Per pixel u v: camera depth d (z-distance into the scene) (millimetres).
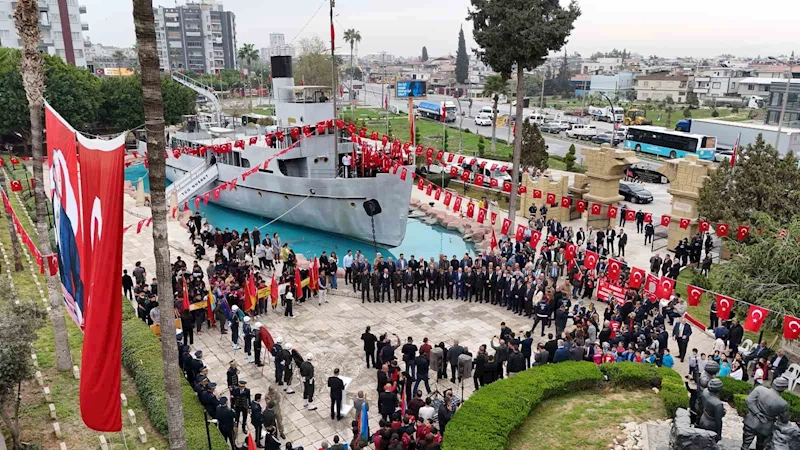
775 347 20219
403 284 24969
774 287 18891
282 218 39125
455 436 13664
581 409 15727
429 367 17922
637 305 20844
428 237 38312
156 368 17016
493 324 22859
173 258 30984
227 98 130750
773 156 26812
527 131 47250
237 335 20406
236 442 15477
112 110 62062
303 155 37438
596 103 135875
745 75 159750
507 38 30375
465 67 174750
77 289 13375
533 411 15586
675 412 14727
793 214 24203
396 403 15578
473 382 18562
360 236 35562
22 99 53125
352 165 37281
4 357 12812
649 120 104312
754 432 11930
